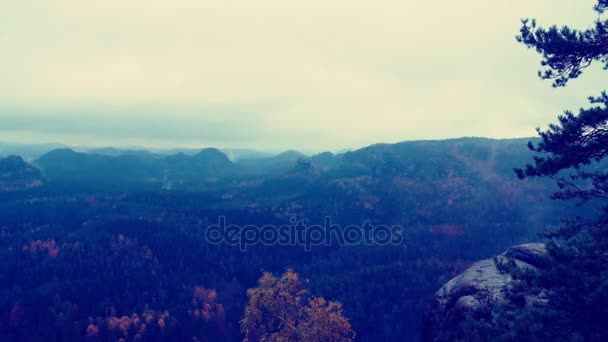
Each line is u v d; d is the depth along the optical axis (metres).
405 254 189.25
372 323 121.00
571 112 14.44
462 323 20.42
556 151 14.47
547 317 12.20
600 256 12.95
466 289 22.94
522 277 13.84
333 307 33.59
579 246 13.03
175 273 157.25
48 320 119.19
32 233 188.12
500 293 20.77
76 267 154.00
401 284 138.25
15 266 153.12
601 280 12.02
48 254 164.62
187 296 140.88
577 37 13.95
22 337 115.12
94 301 132.88
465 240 198.88
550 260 13.59
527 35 15.17
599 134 13.61
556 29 14.47
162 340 116.88
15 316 120.69
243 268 171.00
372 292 133.75
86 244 172.62
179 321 123.69
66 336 115.38
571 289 12.32
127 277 147.38
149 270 157.00
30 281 144.00
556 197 14.68
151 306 133.50
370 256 190.50
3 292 132.12
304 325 32.94
